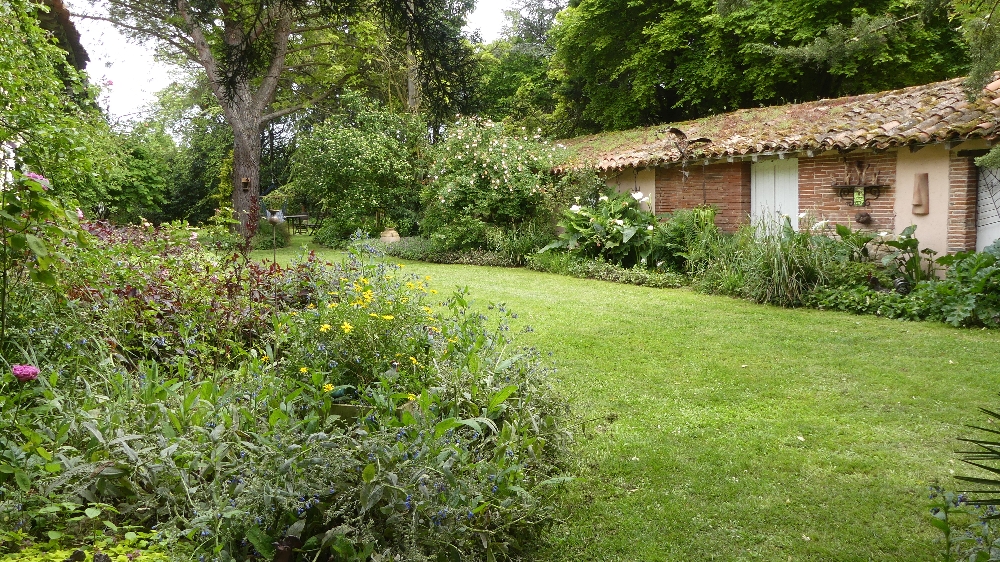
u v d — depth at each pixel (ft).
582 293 34.45
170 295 14.97
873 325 25.81
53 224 9.19
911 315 26.78
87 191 23.32
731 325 26.18
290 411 8.70
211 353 13.61
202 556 6.58
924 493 12.22
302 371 10.32
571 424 12.83
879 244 32.32
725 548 10.47
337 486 7.49
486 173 49.49
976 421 15.70
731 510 11.66
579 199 45.83
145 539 7.00
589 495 12.03
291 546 7.02
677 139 44.60
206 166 95.09
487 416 9.88
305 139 65.87
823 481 12.79
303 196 82.28
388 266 14.37
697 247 37.65
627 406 17.07
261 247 60.29
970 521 11.14
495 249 48.78
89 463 7.33
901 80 60.34
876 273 30.86
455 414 9.77
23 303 10.39
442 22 15.51
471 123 51.55
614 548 10.39
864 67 59.00
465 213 49.57
